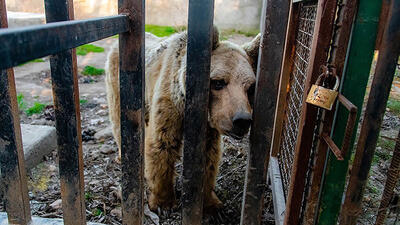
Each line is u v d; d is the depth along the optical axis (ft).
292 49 9.95
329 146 4.90
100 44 35.73
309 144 5.49
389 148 13.65
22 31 2.96
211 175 10.23
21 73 26.23
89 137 15.44
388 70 4.45
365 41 4.76
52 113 18.01
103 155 13.85
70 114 5.50
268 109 5.97
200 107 5.74
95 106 20.06
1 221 7.32
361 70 4.89
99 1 41.06
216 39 8.63
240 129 7.69
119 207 10.40
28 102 20.07
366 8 4.63
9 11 37.24
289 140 9.36
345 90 5.00
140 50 5.50
